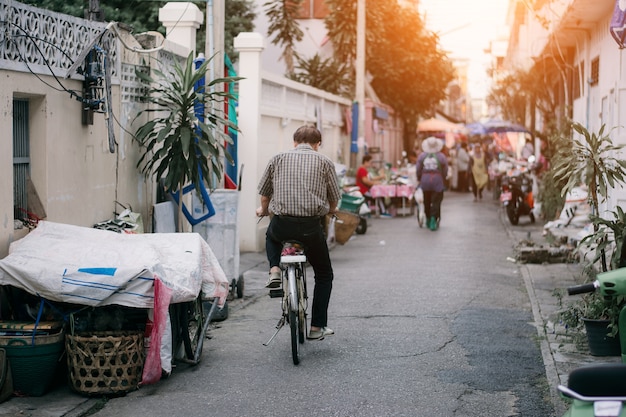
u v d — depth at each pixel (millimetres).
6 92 7199
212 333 9164
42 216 7895
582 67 20438
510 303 10984
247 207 16078
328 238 17359
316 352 8336
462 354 8281
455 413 6465
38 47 7770
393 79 37281
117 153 9992
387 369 7715
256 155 16047
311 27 37500
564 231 16391
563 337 8820
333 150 26781
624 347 5367
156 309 6621
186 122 10125
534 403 6719
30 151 8023
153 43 10945
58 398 6648
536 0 21406
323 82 30469
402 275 13305
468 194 35188
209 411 6465
